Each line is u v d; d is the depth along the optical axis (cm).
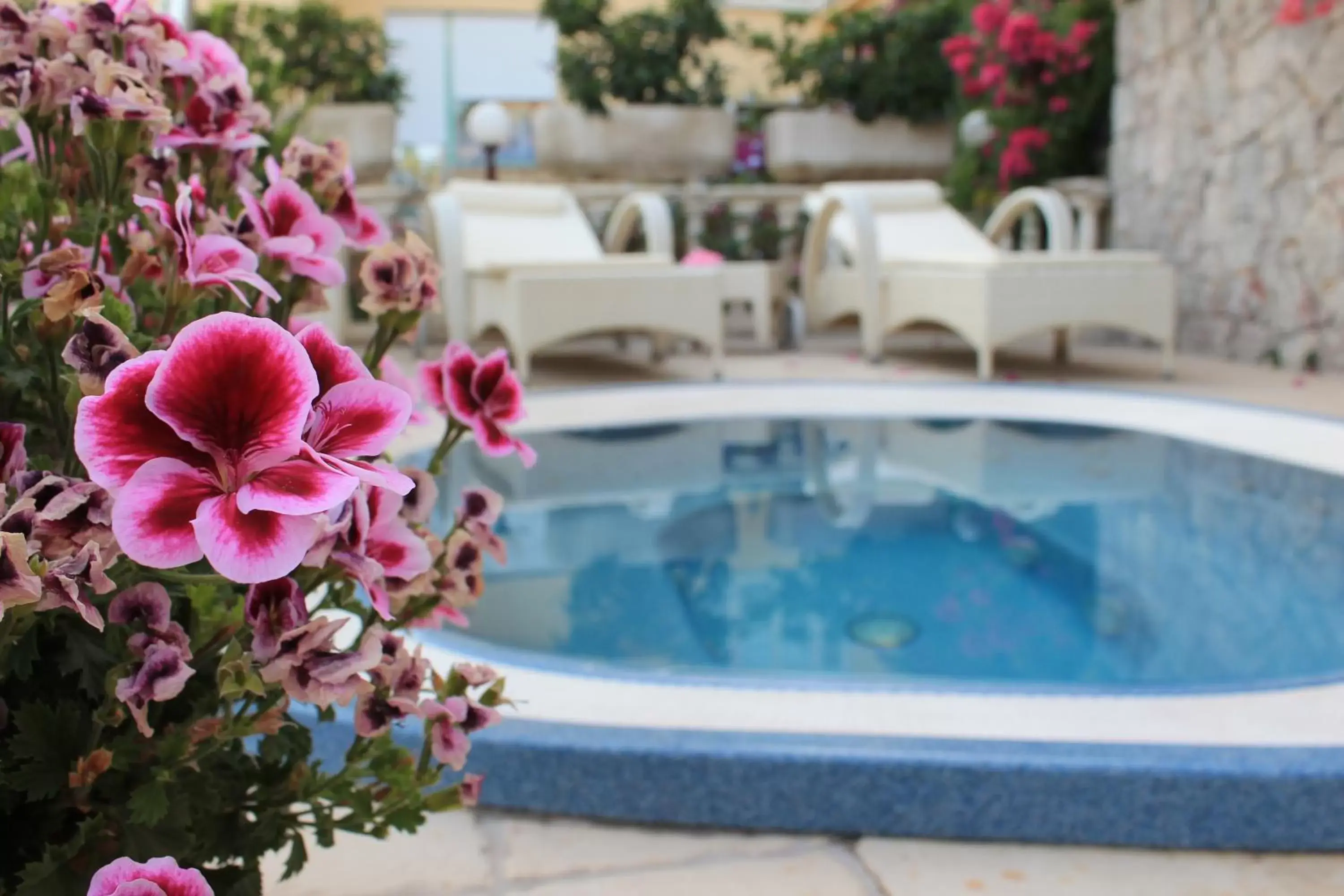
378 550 61
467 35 930
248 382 40
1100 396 366
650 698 123
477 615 172
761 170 759
